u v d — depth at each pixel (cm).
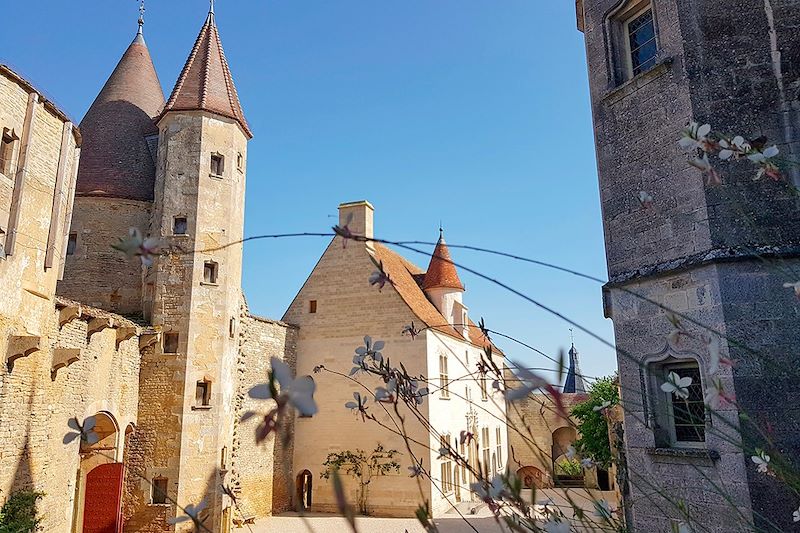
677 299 822
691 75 854
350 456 2481
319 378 2652
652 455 812
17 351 1252
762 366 725
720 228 791
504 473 247
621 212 936
